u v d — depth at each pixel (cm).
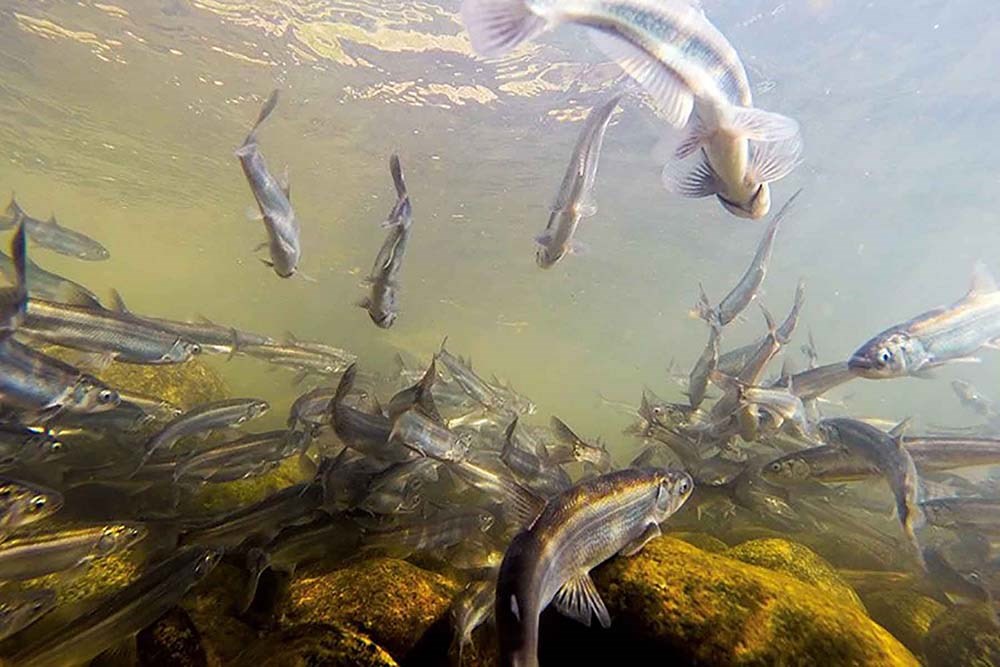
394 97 200
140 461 62
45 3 168
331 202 323
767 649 31
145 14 168
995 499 60
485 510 56
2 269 72
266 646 35
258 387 187
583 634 34
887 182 260
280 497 50
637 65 27
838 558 70
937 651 47
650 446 87
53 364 53
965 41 166
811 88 190
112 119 253
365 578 41
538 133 212
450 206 301
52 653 37
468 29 23
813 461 61
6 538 42
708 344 78
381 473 54
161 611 40
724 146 30
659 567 36
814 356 95
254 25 168
